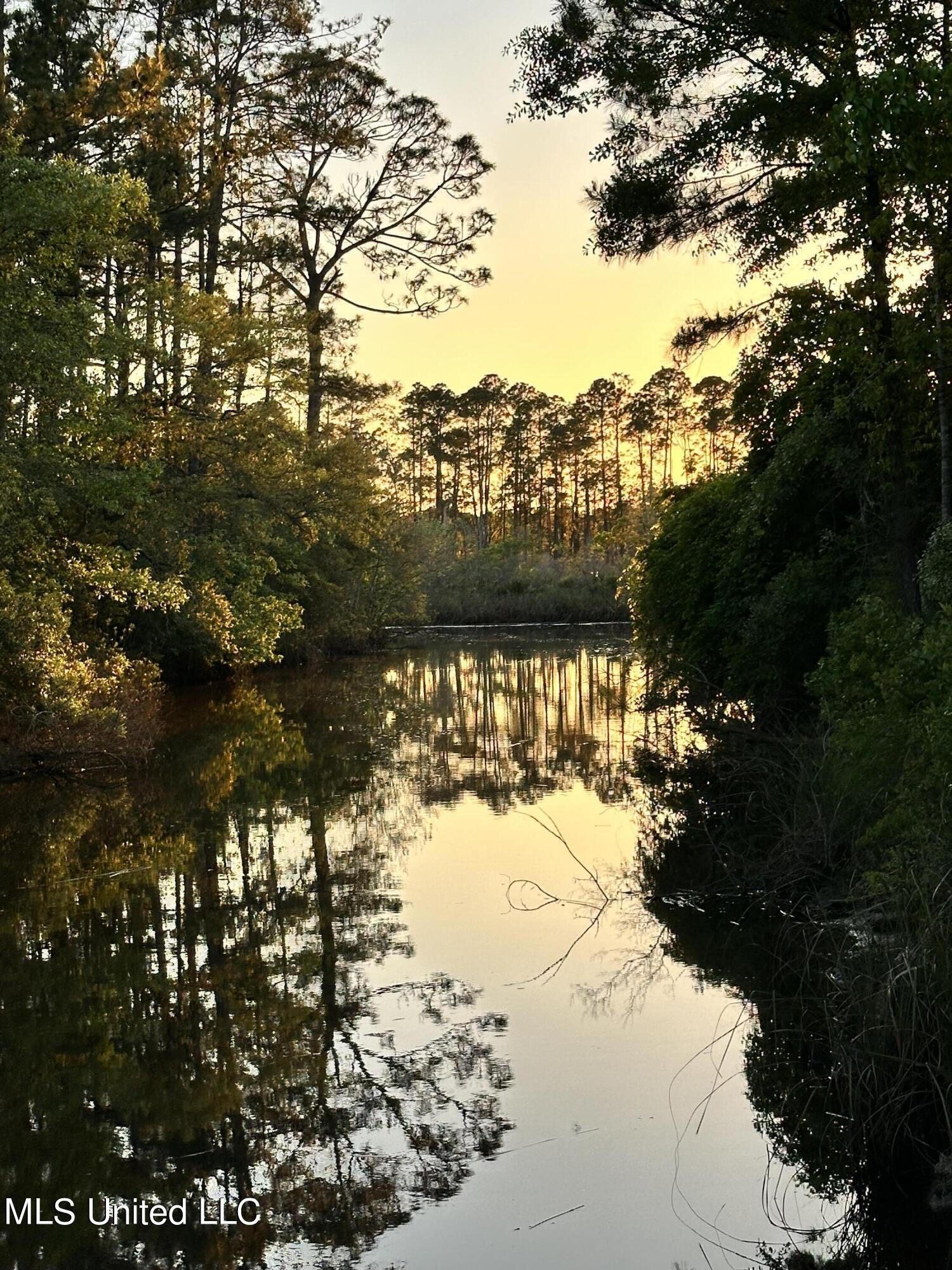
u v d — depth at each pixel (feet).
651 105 39.65
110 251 51.80
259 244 90.63
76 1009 22.71
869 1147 15.99
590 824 38.65
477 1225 14.96
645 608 53.47
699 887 29.45
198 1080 19.42
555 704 76.84
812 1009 20.71
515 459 282.36
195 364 67.51
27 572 51.19
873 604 29.68
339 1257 14.28
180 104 75.82
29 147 60.34
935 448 37.01
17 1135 17.66
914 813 20.74
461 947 25.91
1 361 45.55
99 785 47.73
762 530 40.01
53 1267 14.40
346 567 115.85
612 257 42.19
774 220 39.22
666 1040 20.40
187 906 29.71
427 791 45.52
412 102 94.43
